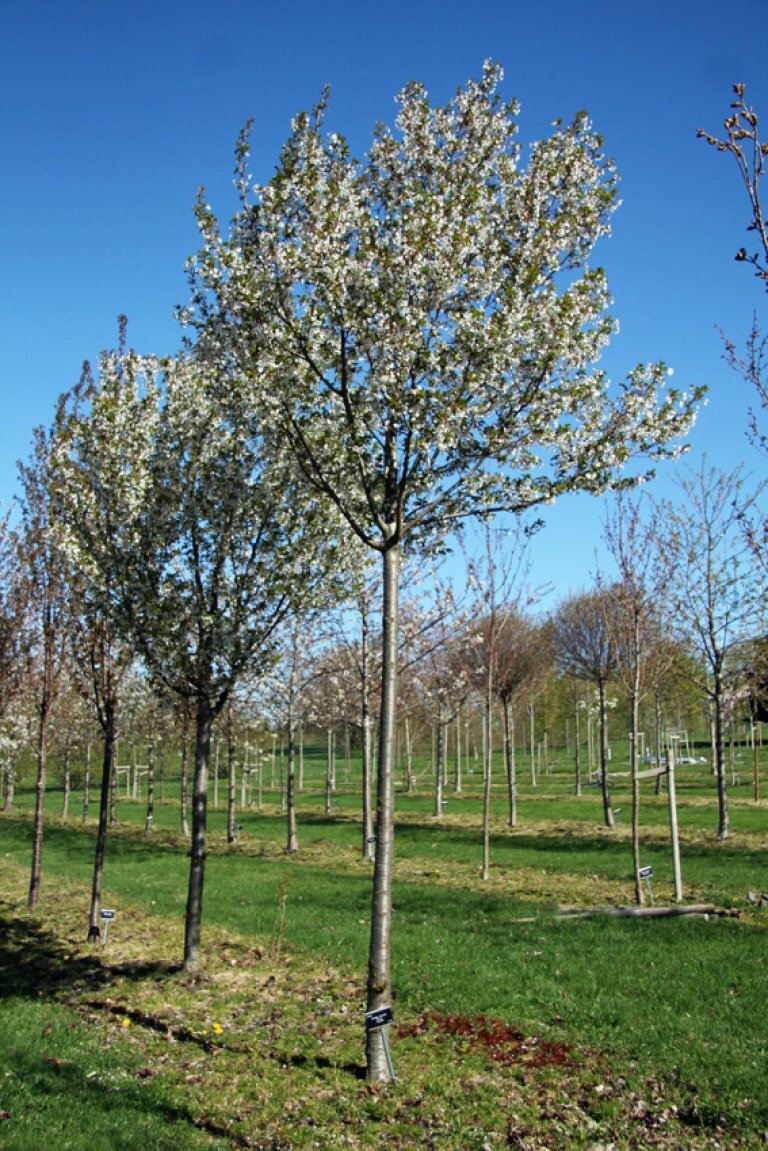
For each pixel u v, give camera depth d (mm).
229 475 10766
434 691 29203
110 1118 6141
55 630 14570
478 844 23344
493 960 10242
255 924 13328
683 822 25641
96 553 11180
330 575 11234
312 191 8094
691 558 21859
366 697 21844
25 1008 9297
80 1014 9289
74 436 11836
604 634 25141
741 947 10031
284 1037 8234
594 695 38031
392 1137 6070
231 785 26766
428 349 7613
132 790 49250
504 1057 7336
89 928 13062
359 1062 7477
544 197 8367
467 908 13875
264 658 11117
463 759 67500
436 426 7547
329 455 8531
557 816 29094
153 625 10711
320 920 13398
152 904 15672
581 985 8945
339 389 8078
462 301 8102
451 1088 6797
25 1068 7176
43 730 16031
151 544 10852
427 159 8305
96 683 13234
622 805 31406
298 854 23156
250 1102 6727
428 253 7891
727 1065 6727
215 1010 9242
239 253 8344
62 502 11891
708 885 15164
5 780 41375
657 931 11219
